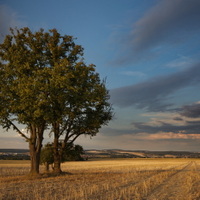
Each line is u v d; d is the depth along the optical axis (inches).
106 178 1149.7
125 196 629.9
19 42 1323.8
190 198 617.0
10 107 1206.3
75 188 784.9
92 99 1300.4
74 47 1419.8
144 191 730.8
